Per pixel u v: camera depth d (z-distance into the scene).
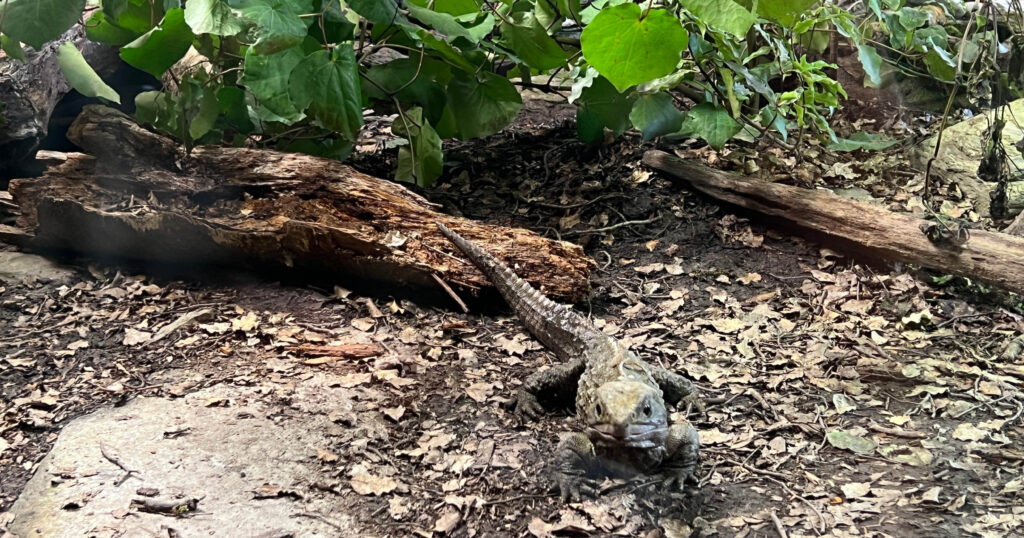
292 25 1.31
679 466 1.12
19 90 1.56
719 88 1.64
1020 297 1.40
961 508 1.08
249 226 1.43
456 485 1.11
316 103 1.36
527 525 1.07
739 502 1.10
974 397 1.23
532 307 1.34
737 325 1.37
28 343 1.33
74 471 1.11
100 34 1.53
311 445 1.15
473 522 1.08
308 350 1.30
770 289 1.44
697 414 1.21
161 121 1.50
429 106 1.56
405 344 1.33
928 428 1.19
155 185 1.47
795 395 1.24
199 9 1.29
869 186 1.63
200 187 1.47
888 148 1.74
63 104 1.81
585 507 1.09
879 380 1.26
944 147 1.66
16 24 1.35
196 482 1.10
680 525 1.07
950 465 1.13
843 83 1.95
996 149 1.53
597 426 1.10
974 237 1.40
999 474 1.12
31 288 1.44
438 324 1.38
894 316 1.38
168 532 1.05
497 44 1.62
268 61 1.38
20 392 1.25
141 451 1.14
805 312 1.39
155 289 1.44
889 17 1.68
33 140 1.61
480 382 1.26
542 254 1.41
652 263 1.51
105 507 1.07
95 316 1.38
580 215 1.62
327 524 1.07
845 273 1.47
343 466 1.13
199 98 1.49
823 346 1.32
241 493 1.09
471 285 1.39
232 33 1.29
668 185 1.66
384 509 1.09
